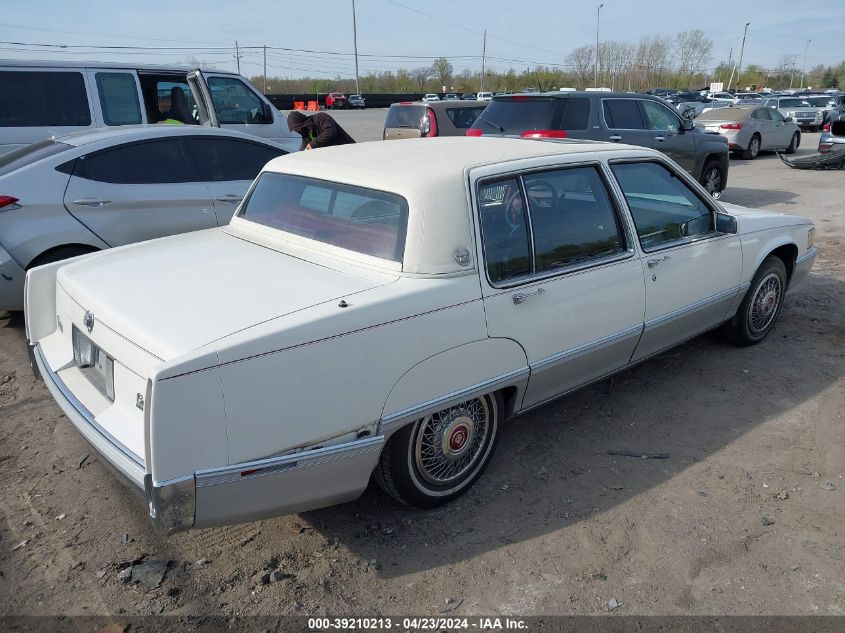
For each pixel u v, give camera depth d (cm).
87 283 322
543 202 354
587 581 288
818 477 362
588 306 368
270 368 254
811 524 324
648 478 362
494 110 997
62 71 780
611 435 407
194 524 251
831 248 832
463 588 285
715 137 1132
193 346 248
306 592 281
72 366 330
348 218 337
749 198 1202
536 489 354
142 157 584
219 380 244
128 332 269
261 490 261
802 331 565
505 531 321
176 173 599
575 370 377
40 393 453
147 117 840
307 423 266
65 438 397
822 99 2984
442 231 308
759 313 523
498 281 327
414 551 307
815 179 1437
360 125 3039
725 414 430
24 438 397
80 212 545
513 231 338
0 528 318
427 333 296
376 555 304
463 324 309
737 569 295
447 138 429
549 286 346
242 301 285
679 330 446
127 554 303
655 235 415
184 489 241
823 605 276
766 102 3064
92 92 796
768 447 391
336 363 270
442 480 333
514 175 342
